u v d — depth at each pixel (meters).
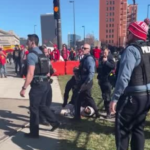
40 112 4.68
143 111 2.86
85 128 4.83
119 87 2.73
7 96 7.97
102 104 6.60
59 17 13.26
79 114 5.22
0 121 5.29
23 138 4.32
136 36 2.86
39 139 4.27
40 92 4.16
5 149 3.88
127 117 2.88
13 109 6.31
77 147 3.94
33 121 4.25
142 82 2.80
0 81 11.45
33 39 4.11
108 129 4.76
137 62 2.75
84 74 5.06
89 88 5.16
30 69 3.97
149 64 2.82
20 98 7.65
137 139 2.98
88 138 4.31
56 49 14.84
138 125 2.96
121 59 2.80
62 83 10.54
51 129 4.64
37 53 4.08
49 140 4.24
